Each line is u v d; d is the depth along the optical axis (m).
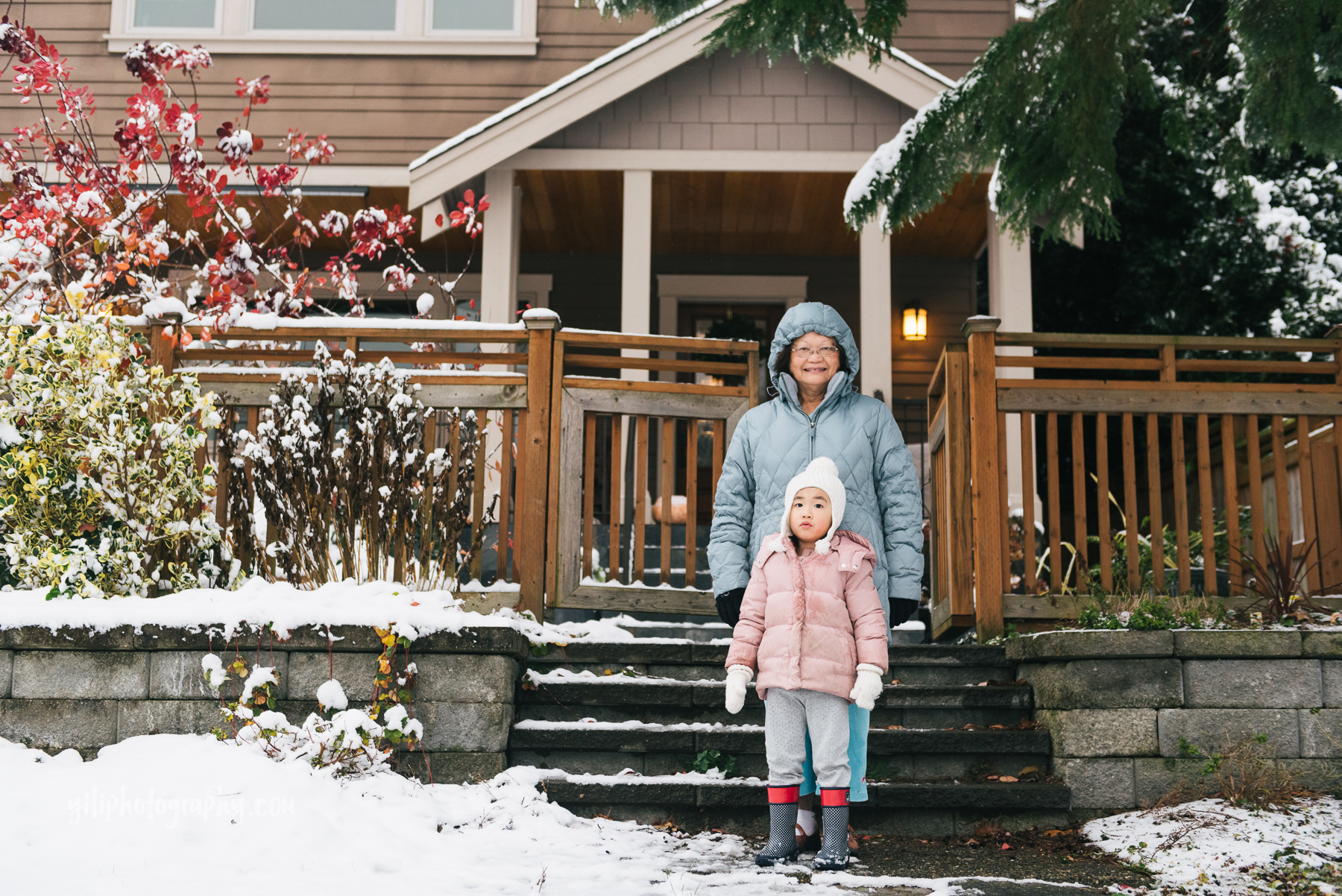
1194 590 5.58
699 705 4.66
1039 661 4.54
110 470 4.71
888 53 5.94
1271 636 4.27
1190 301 11.12
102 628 4.22
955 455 5.52
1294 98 5.57
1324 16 5.59
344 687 4.27
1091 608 4.87
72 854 3.12
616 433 5.75
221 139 6.90
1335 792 4.15
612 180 9.40
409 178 9.41
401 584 4.92
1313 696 4.24
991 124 5.72
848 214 6.13
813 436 3.95
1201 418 5.36
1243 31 5.49
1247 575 5.52
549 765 4.39
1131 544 5.23
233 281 6.53
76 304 5.04
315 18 9.96
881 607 3.47
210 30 9.90
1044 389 5.40
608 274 11.41
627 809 4.16
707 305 11.63
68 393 4.65
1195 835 3.67
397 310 11.00
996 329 5.39
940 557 6.29
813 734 3.44
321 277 7.33
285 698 4.25
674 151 9.11
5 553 4.77
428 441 5.30
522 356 5.56
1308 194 11.09
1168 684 4.27
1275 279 10.77
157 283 6.52
